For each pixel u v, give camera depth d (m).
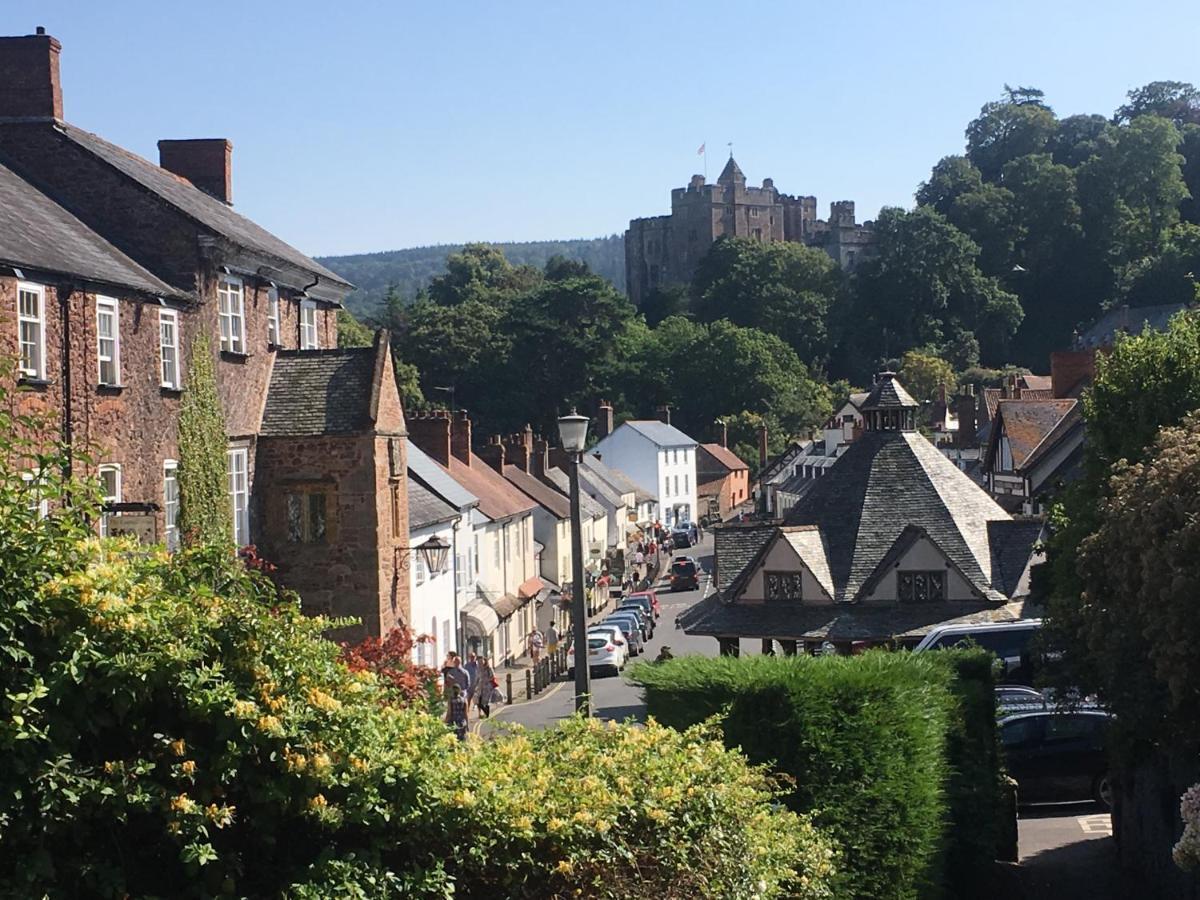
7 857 7.86
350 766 8.84
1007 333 157.62
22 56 30.75
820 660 16.06
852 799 14.78
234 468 31.77
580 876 9.73
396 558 33.72
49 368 24.38
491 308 144.75
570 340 134.12
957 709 18.75
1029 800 26.03
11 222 25.41
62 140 30.52
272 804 8.72
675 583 86.69
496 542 59.06
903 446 43.69
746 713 14.64
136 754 8.52
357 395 33.19
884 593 40.31
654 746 11.36
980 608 39.44
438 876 8.88
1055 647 22.00
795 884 12.37
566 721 11.83
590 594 77.81
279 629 9.11
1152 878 19.91
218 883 8.44
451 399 130.75
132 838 8.45
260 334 33.75
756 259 171.62
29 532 8.41
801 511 43.53
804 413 141.38
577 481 17.94
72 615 8.34
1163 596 17.48
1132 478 20.12
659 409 134.25
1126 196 164.50
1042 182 165.75
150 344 28.17
